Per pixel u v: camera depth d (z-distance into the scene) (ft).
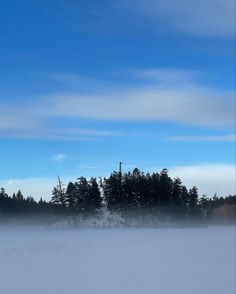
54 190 358.43
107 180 365.61
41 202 359.05
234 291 51.98
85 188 358.64
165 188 364.79
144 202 360.28
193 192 376.07
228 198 389.19
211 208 373.61
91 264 76.48
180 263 77.61
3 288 53.21
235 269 69.31
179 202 361.51
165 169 374.02
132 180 364.99
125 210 355.56
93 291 51.78
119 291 51.96
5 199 353.92
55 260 83.05
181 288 53.62
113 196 362.74
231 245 121.19
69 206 353.10
